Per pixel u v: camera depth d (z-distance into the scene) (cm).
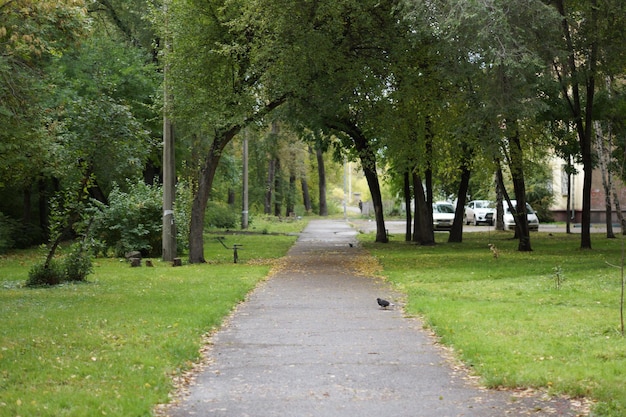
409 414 679
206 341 1044
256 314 1305
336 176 9419
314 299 1505
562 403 702
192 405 714
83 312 1257
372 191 3534
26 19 1478
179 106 2303
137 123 1833
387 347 995
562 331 1041
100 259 2625
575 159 3647
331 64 2186
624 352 889
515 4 1862
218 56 2255
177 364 869
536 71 2077
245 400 732
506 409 689
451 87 2405
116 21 3516
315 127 2948
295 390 770
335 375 835
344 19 2206
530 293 1497
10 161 1894
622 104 2702
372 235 4144
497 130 2116
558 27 2089
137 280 1838
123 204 2750
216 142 2444
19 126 1639
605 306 1292
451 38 1911
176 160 3706
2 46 1528
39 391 720
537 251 2680
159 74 3145
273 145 4409
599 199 5288
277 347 1002
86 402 679
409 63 2350
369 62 2269
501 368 823
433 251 2828
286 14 2080
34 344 965
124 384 758
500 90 1997
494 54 1825
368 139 2933
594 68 2427
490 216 5353
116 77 3097
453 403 714
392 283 1781
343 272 2084
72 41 1550
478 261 2295
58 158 1836
